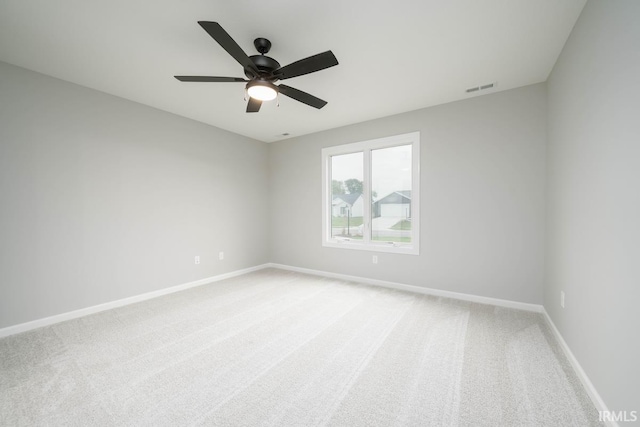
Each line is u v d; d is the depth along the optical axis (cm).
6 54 223
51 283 260
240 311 288
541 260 277
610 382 134
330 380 172
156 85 278
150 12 174
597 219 152
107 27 189
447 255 329
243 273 460
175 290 361
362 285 385
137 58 229
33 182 250
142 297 327
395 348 210
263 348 212
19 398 155
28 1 163
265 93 210
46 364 190
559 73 223
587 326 162
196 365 189
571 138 193
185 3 166
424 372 180
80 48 214
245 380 172
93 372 180
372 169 400
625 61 123
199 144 392
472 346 212
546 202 268
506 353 202
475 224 310
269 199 510
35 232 251
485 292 307
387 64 238
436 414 143
